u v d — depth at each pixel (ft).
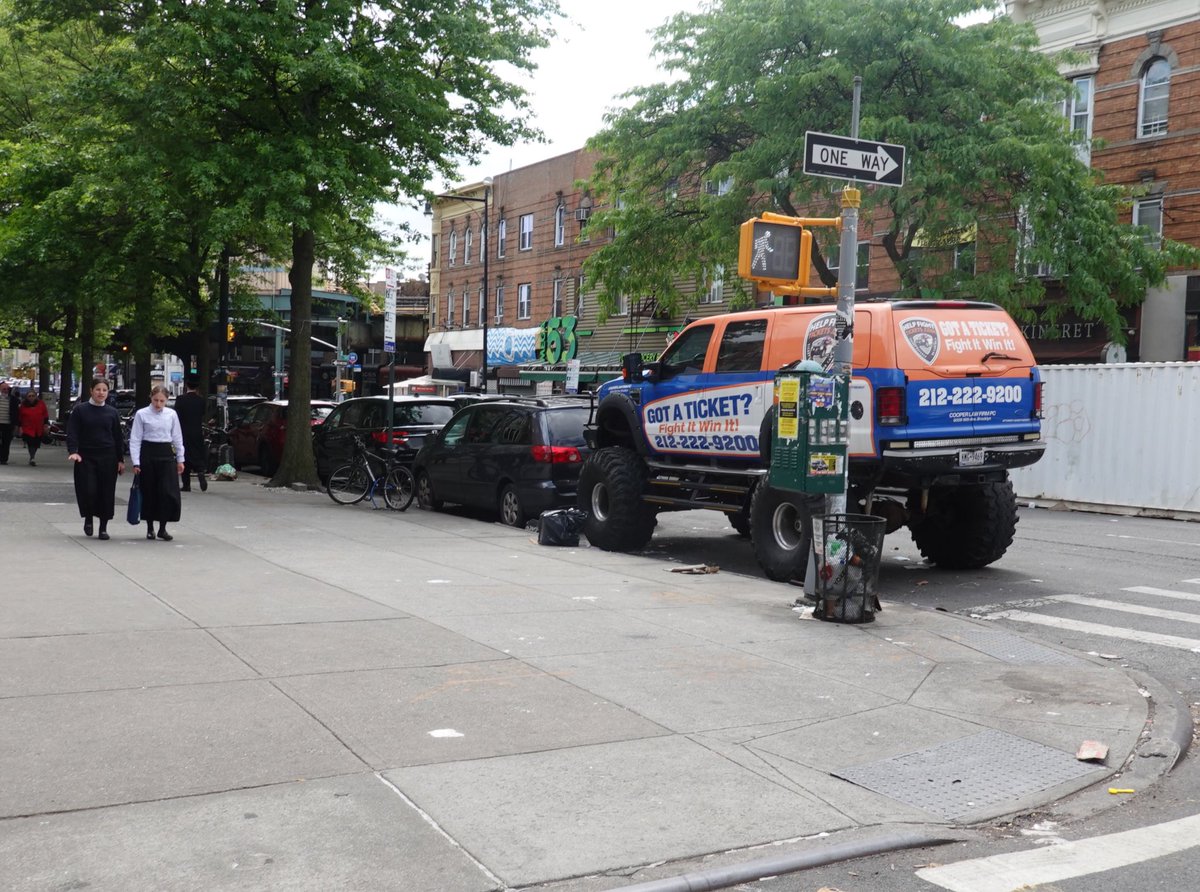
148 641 23.45
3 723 17.74
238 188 62.59
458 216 187.73
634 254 92.89
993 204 81.00
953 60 75.46
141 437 40.68
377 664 22.11
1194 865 13.96
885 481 34.50
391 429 58.49
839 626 27.27
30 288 86.89
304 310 69.05
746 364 37.65
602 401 44.09
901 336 33.12
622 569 36.37
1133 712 20.44
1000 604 32.55
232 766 16.10
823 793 16.15
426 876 12.83
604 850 13.79
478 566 36.24
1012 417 34.96
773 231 29.76
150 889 12.22
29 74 87.71
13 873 12.51
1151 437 59.21
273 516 51.39
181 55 60.90
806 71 76.89
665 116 90.58
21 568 32.94
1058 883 13.41
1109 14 93.97
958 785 16.76
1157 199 91.25
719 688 21.33
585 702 19.99
